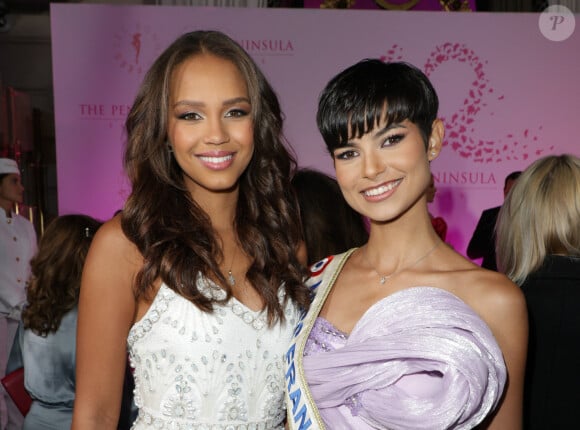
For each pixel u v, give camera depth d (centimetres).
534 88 449
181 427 150
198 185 163
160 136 156
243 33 431
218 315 151
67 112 430
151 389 151
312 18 432
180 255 151
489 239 414
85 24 426
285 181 175
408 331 132
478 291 136
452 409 123
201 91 149
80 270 253
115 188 436
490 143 451
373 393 133
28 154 464
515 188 194
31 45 468
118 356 152
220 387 150
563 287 182
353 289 151
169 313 150
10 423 381
